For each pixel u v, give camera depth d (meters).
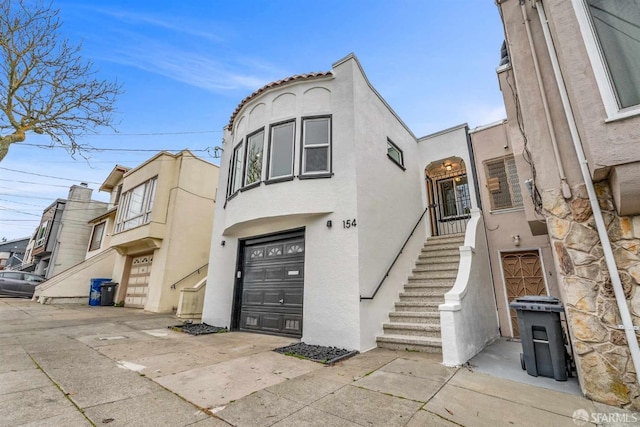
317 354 5.00
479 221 7.41
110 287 13.50
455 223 9.57
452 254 7.92
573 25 3.40
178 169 12.62
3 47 7.13
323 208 6.34
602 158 2.98
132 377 3.79
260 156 7.60
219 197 9.78
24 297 15.06
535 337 4.05
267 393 3.35
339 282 5.83
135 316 9.78
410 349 5.38
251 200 7.23
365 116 7.04
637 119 2.88
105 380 3.64
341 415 2.81
